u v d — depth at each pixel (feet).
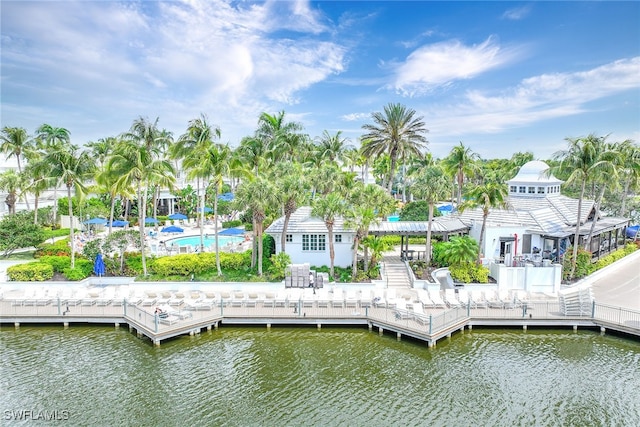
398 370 73.82
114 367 74.13
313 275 114.32
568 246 130.31
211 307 93.45
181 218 202.08
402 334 85.46
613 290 112.16
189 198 225.56
